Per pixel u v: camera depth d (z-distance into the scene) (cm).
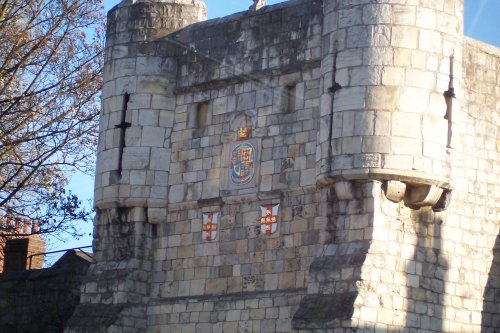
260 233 4106
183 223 4347
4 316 5400
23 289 5366
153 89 4462
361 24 3816
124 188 4409
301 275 3956
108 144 4481
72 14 4378
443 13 3850
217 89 4341
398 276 3734
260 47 4222
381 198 3738
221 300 4156
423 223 3822
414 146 3728
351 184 3762
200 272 4256
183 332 4241
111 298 4350
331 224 3803
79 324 4356
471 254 3956
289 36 4144
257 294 4062
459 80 3875
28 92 4256
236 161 4222
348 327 3603
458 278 3900
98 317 4325
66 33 4228
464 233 3950
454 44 3869
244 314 4075
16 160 4372
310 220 3972
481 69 4088
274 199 4091
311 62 4050
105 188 4453
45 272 5306
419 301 3772
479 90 4072
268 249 4072
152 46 4494
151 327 4334
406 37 3788
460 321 3884
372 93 3759
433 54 3809
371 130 3738
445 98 3822
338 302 3662
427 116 3766
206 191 4291
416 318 3756
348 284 3672
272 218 4081
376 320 3653
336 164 3766
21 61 3984
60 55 4381
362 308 3631
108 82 4541
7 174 4434
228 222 4212
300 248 3978
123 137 4462
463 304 3900
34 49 4050
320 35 4047
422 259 3803
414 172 3716
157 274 4378
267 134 4150
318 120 4000
